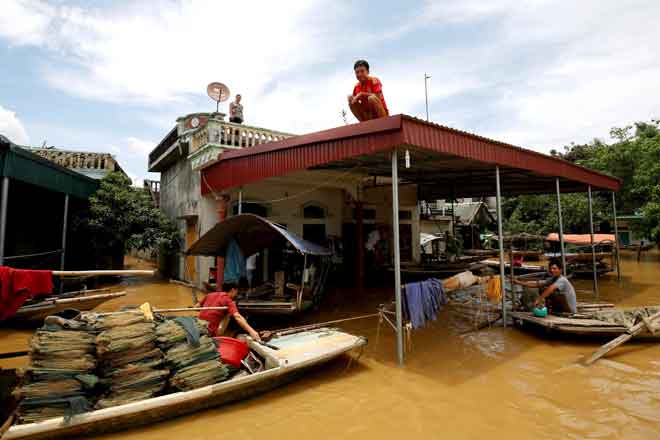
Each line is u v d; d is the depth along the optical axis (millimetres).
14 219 12047
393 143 5699
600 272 15172
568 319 7129
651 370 5621
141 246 13727
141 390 4020
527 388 5031
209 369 4402
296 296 8508
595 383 5176
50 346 3713
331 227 14344
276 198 13094
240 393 4566
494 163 7785
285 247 10398
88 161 16281
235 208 12375
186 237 14000
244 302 7918
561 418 4238
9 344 6805
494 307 9695
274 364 4977
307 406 4543
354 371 5648
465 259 17781
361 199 13109
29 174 9336
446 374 5535
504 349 6645
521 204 29906
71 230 13539
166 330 4422
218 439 3828
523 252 22000
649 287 13156
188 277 13711
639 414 4312
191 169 13742
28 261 12250
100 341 3902
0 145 8258
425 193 16719
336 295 12117
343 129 6496
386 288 13438
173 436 3850
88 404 3697
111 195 13391
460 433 3959
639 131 25688
